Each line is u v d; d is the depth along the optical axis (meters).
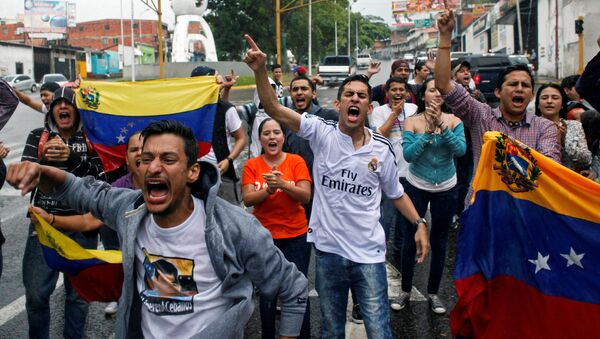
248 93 33.22
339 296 3.70
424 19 85.88
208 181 2.49
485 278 3.58
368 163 3.62
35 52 63.66
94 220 3.12
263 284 2.66
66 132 4.59
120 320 2.56
